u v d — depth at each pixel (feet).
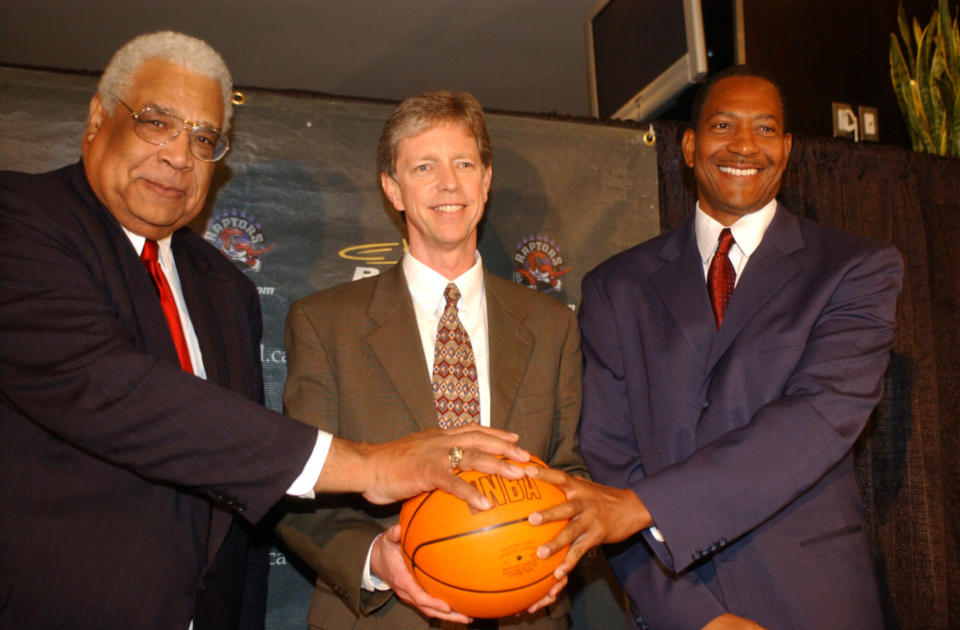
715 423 5.80
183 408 4.57
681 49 9.14
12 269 4.52
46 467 4.57
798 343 5.87
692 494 5.19
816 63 10.18
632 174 8.61
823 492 5.76
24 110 6.98
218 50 12.95
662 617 5.60
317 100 7.76
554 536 4.66
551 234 8.27
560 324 6.43
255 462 4.68
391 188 6.47
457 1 11.81
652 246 7.02
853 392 5.56
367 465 4.87
